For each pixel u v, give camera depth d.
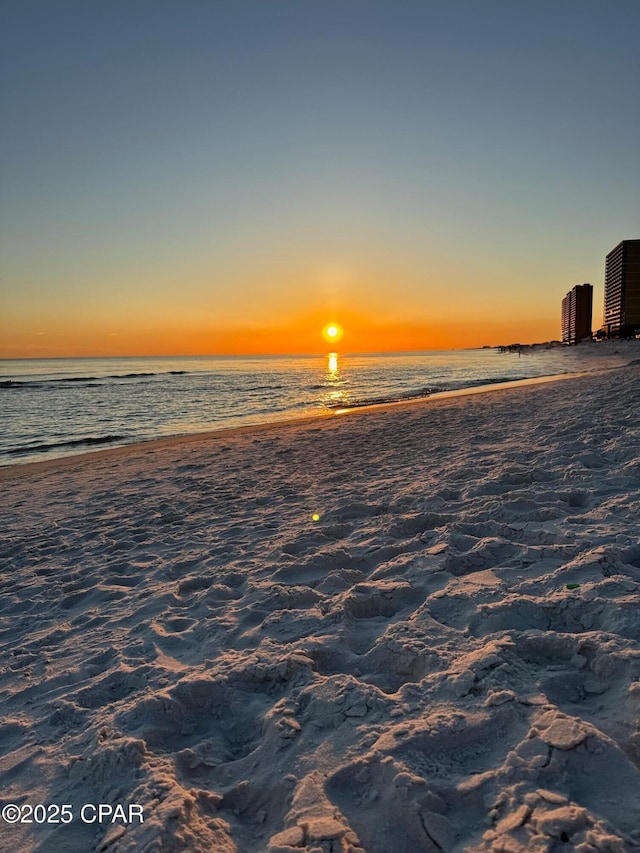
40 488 10.28
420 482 6.69
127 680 2.96
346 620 3.24
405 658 2.71
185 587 4.41
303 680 2.66
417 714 2.22
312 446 11.62
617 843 1.49
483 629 2.83
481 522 4.56
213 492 8.16
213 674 2.79
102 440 17.75
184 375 71.44
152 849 1.69
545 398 15.30
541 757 1.84
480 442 9.18
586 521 4.23
